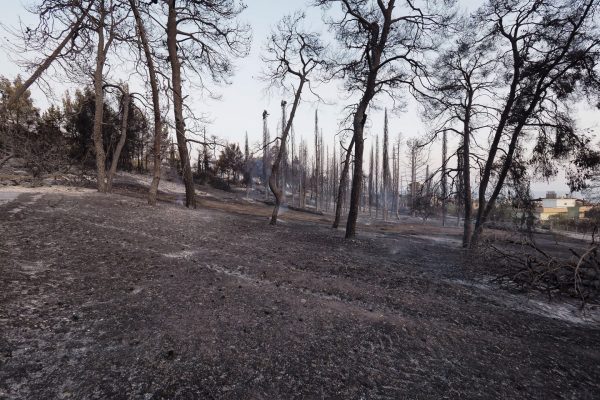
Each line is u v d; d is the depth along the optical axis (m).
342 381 3.57
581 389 3.87
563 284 8.26
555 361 4.56
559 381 4.02
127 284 5.67
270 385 3.37
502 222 15.30
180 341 3.99
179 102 17.53
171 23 17.91
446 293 7.54
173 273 6.55
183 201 25.33
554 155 12.43
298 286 6.80
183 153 18.23
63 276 5.64
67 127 29.00
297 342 4.35
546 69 12.02
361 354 4.23
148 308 4.81
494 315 6.32
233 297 5.68
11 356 3.26
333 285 7.12
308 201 63.41
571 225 29.84
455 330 5.34
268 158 54.25
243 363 3.70
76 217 10.20
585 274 8.05
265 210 35.12
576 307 7.38
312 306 5.72
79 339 3.78
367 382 3.60
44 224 8.77
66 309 4.46
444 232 27.28
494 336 5.27
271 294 6.09
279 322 4.89
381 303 6.33
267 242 11.42
